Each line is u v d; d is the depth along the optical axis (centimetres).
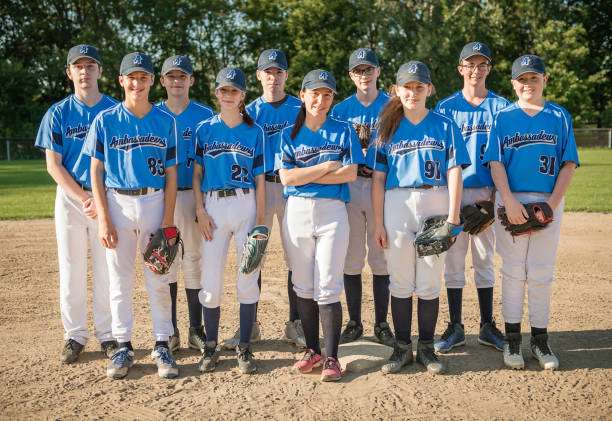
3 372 403
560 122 413
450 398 359
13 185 1542
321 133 404
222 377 397
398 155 401
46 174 1938
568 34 3638
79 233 426
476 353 439
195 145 420
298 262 402
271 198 471
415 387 376
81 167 423
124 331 407
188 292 450
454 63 3203
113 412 343
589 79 3712
